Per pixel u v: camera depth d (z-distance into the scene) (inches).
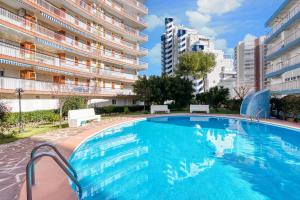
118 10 1712.6
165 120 946.1
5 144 446.0
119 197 245.1
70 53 1323.8
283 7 1309.1
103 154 417.4
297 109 793.6
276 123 748.6
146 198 243.1
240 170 333.7
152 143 515.2
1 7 938.7
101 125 731.4
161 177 304.5
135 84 1433.3
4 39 959.0
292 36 1157.1
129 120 880.9
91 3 1502.2
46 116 865.5
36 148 224.5
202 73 2258.9
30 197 168.9
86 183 282.2
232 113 1194.0
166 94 1384.1
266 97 964.6
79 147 438.6
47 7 1112.8
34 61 988.6
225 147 477.7
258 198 246.5
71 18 1307.8
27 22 978.1
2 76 870.4
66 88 1150.3
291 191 263.0
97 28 1568.7
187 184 281.7
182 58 2245.3
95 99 1449.3
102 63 1603.1
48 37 1092.5
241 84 3602.4
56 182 241.6
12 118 745.0
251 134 623.5
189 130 692.1
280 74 1395.2
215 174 316.8
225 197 246.8
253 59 3641.7
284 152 435.5
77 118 724.0
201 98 1501.0
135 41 2018.9
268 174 317.1
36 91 975.0
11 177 266.4
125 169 335.9
